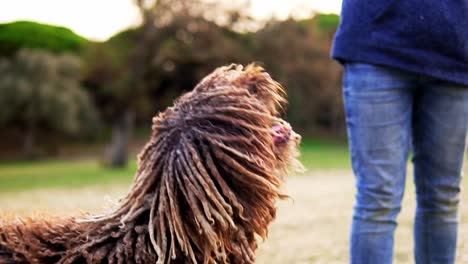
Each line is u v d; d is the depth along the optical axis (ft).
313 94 96.89
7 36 110.73
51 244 7.80
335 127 111.75
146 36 73.20
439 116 9.48
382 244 9.37
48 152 103.35
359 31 9.34
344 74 9.76
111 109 75.20
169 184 7.20
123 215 7.54
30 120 95.30
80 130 99.09
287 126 7.86
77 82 95.20
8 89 91.45
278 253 16.49
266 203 7.43
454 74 9.17
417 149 9.94
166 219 7.23
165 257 7.24
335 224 21.75
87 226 7.80
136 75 73.77
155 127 7.59
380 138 9.28
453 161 9.66
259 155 7.38
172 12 73.05
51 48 113.19
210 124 7.38
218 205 7.07
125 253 7.37
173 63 77.25
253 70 7.85
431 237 10.03
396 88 9.26
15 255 7.70
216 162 7.27
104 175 56.65
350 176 46.26
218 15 75.36
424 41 9.05
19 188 42.86
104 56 73.10
